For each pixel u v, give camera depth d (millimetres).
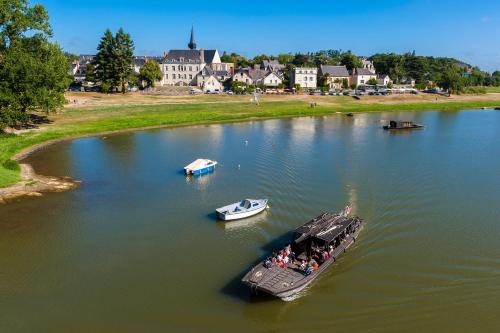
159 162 70562
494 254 39250
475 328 29469
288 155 74625
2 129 85625
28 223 45344
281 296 31516
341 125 112000
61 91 92688
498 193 54719
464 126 111312
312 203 51125
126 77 160000
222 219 46219
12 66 78875
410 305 31891
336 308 31531
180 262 37719
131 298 32531
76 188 56594
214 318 30391
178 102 143000
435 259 38250
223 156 74250
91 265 37094
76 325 29500
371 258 38344
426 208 49625
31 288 33656
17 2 82625
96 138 90750
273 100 154375
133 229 44281
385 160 71125
